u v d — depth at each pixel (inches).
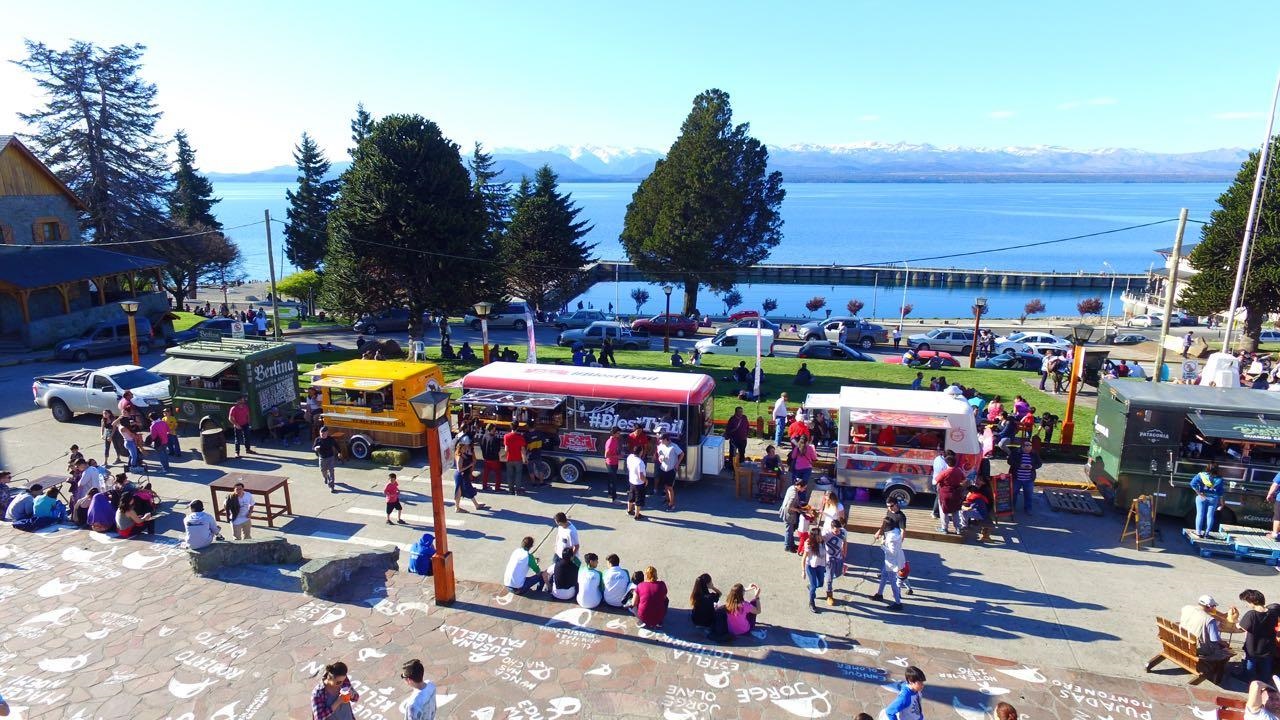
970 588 551.2
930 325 2518.5
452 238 1369.3
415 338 1453.0
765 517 682.8
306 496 726.5
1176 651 441.1
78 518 648.4
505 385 776.9
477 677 431.5
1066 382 1195.3
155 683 422.3
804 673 440.8
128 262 1699.1
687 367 1334.9
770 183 2407.7
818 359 1551.4
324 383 830.5
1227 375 789.9
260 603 514.9
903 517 534.6
